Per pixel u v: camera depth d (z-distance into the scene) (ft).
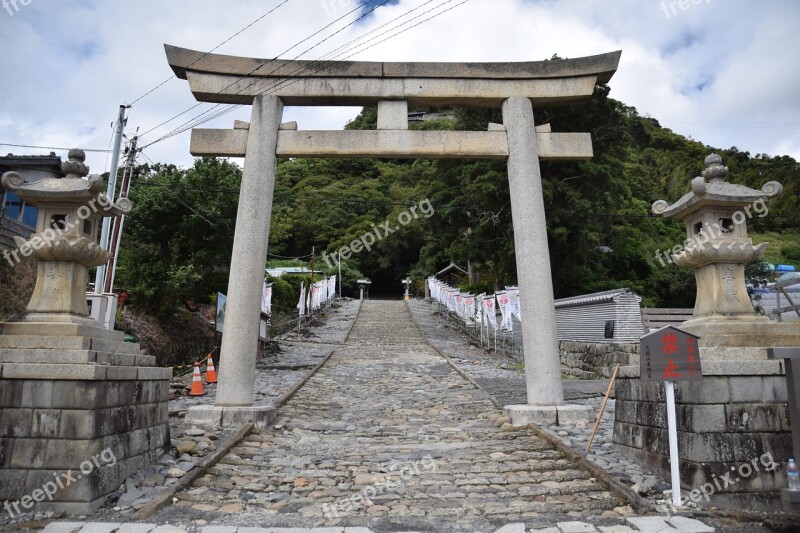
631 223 112.68
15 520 18.97
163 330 61.05
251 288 35.73
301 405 42.22
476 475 24.84
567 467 25.62
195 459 25.88
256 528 18.45
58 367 20.22
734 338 23.40
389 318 129.90
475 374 59.11
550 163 75.51
